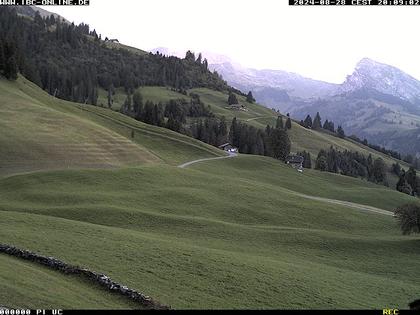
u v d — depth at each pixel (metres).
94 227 55.12
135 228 65.00
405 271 59.12
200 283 39.19
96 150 121.25
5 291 27.91
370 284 47.66
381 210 127.56
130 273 39.03
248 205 92.31
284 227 77.06
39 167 101.56
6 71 166.38
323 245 67.69
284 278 43.44
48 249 42.06
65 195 79.12
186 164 152.00
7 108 130.75
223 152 189.38
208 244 59.56
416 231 82.50
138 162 127.12
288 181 156.50
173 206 83.00
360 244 69.81
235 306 35.50
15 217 55.09
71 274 35.97
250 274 42.97
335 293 41.88
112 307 30.70
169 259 44.28
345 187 169.25
